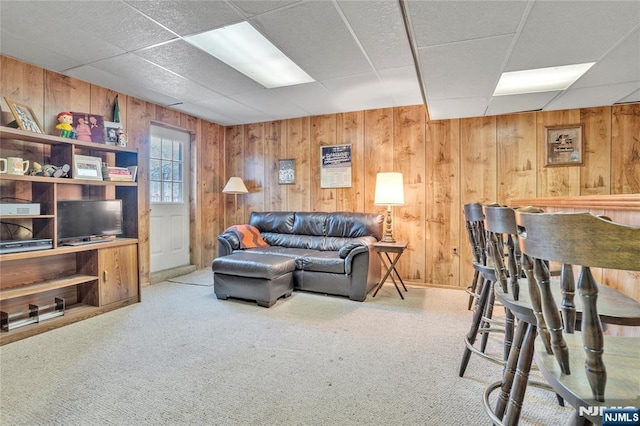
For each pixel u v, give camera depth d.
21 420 1.46
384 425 1.44
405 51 2.57
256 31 2.28
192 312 2.90
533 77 2.65
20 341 2.28
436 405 1.58
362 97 3.75
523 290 1.35
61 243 2.74
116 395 1.65
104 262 2.91
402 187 3.80
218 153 5.09
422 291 3.69
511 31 1.97
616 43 2.10
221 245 3.96
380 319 2.76
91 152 3.21
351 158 4.38
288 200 4.79
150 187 4.03
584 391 0.71
